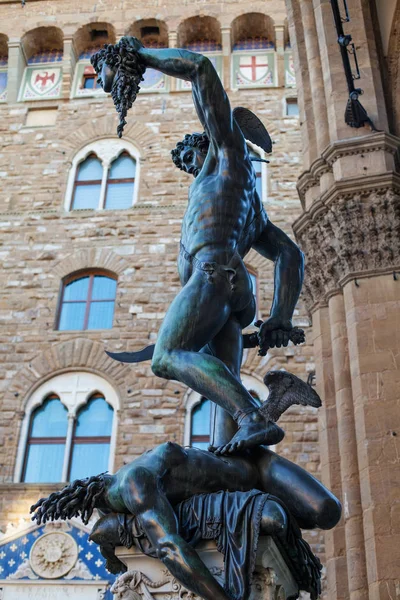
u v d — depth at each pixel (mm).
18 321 22094
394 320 11438
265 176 24031
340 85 13664
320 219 12594
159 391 20500
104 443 20266
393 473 10391
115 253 23000
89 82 26953
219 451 3354
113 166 25016
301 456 19062
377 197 12102
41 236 23531
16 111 26312
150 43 27938
